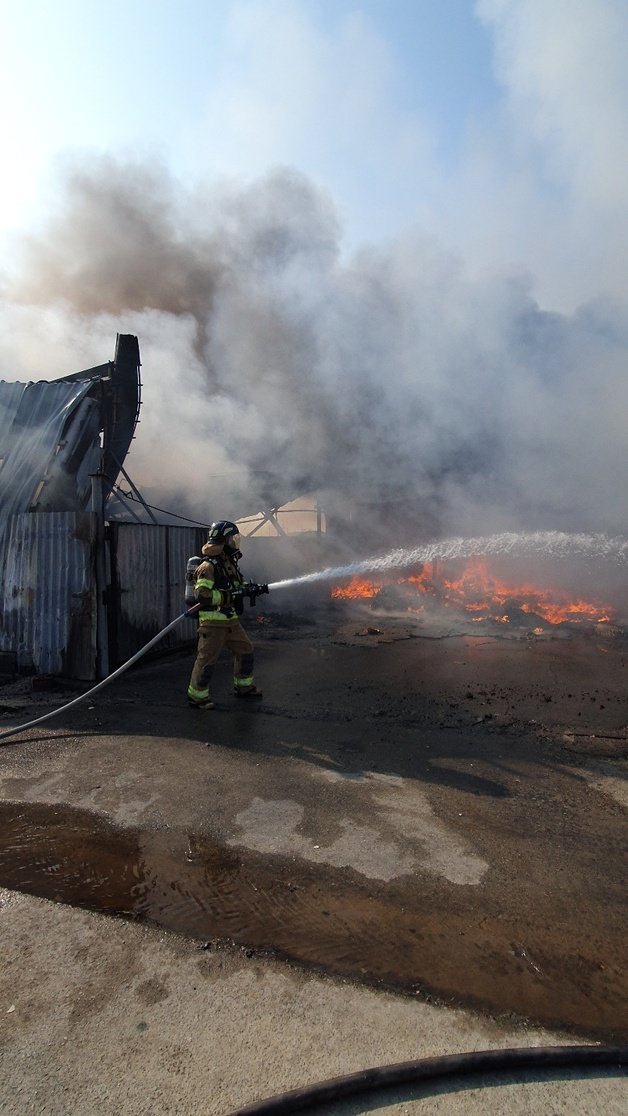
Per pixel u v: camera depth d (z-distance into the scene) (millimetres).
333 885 2564
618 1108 1579
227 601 5039
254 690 5414
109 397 8180
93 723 4680
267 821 3133
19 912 2369
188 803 3336
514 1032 1804
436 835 2996
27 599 6281
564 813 3252
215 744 4234
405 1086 1631
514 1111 1568
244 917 2346
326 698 5434
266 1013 1866
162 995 1938
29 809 3279
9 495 6766
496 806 3320
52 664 6156
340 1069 1666
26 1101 1563
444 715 4930
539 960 2125
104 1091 1594
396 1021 1838
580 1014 1882
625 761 3982
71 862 2746
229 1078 1636
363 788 3535
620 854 2848
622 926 2326
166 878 2617
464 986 1990
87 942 2191
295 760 3951
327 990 1961
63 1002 1907
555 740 4359
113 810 3260
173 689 5723
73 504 7188
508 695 5535
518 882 2604
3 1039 1763
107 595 6156
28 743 4258
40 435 7074
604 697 5473
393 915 2367
